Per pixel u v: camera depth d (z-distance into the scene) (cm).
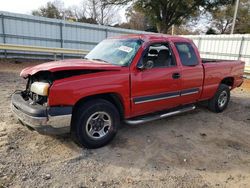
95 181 316
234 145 446
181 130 504
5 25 1495
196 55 538
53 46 1717
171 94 485
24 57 1567
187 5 2723
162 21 2864
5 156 359
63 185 303
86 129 382
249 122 584
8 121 488
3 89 754
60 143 409
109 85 388
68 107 356
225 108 666
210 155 401
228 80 661
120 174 334
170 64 480
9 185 296
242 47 1434
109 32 1956
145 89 436
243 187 321
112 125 410
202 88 557
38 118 345
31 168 335
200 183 323
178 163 370
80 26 1797
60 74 366
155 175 336
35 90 368
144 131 487
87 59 482
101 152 391
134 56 425
